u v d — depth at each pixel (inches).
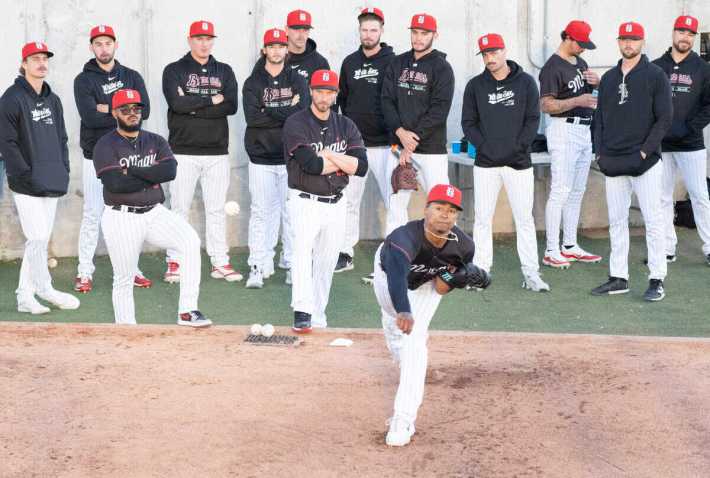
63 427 834.2
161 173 1077.1
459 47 1622.8
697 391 913.5
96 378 951.0
